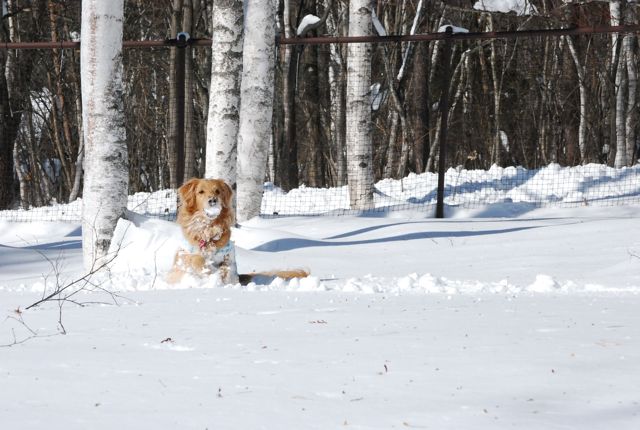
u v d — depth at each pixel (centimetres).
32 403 356
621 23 3077
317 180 3656
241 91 1770
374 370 416
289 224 1731
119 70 1300
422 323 574
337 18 3891
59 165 4494
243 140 1769
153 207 2250
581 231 1495
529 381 383
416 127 3391
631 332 514
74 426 314
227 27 1545
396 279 1040
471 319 591
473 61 4134
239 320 611
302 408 343
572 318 588
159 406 348
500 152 3969
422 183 2472
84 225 1303
